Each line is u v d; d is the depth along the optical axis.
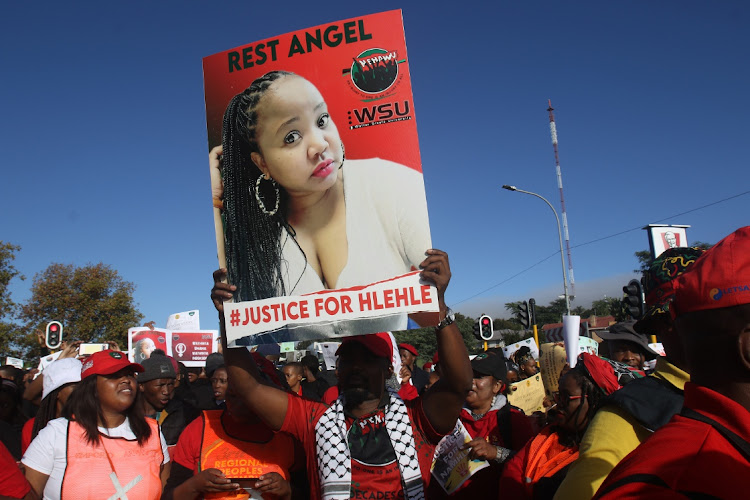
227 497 2.85
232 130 2.69
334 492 2.45
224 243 2.68
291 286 2.55
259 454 2.98
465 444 3.20
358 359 2.65
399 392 4.89
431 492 3.27
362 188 2.48
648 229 11.05
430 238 2.39
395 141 2.45
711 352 1.10
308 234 2.54
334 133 2.52
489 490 3.17
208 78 2.75
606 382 2.51
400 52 2.47
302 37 2.60
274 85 2.62
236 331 2.60
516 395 6.10
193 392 5.41
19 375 5.63
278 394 2.78
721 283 1.08
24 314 29.09
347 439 2.56
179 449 3.08
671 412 1.67
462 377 2.50
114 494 3.04
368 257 2.46
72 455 3.04
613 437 1.71
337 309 2.48
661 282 1.90
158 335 9.04
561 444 2.65
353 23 2.53
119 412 3.24
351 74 2.51
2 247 25.25
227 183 2.69
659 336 1.89
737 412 1.03
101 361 3.19
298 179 2.57
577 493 1.62
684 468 0.98
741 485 0.96
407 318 2.42
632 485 1.00
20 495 2.26
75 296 29.39
